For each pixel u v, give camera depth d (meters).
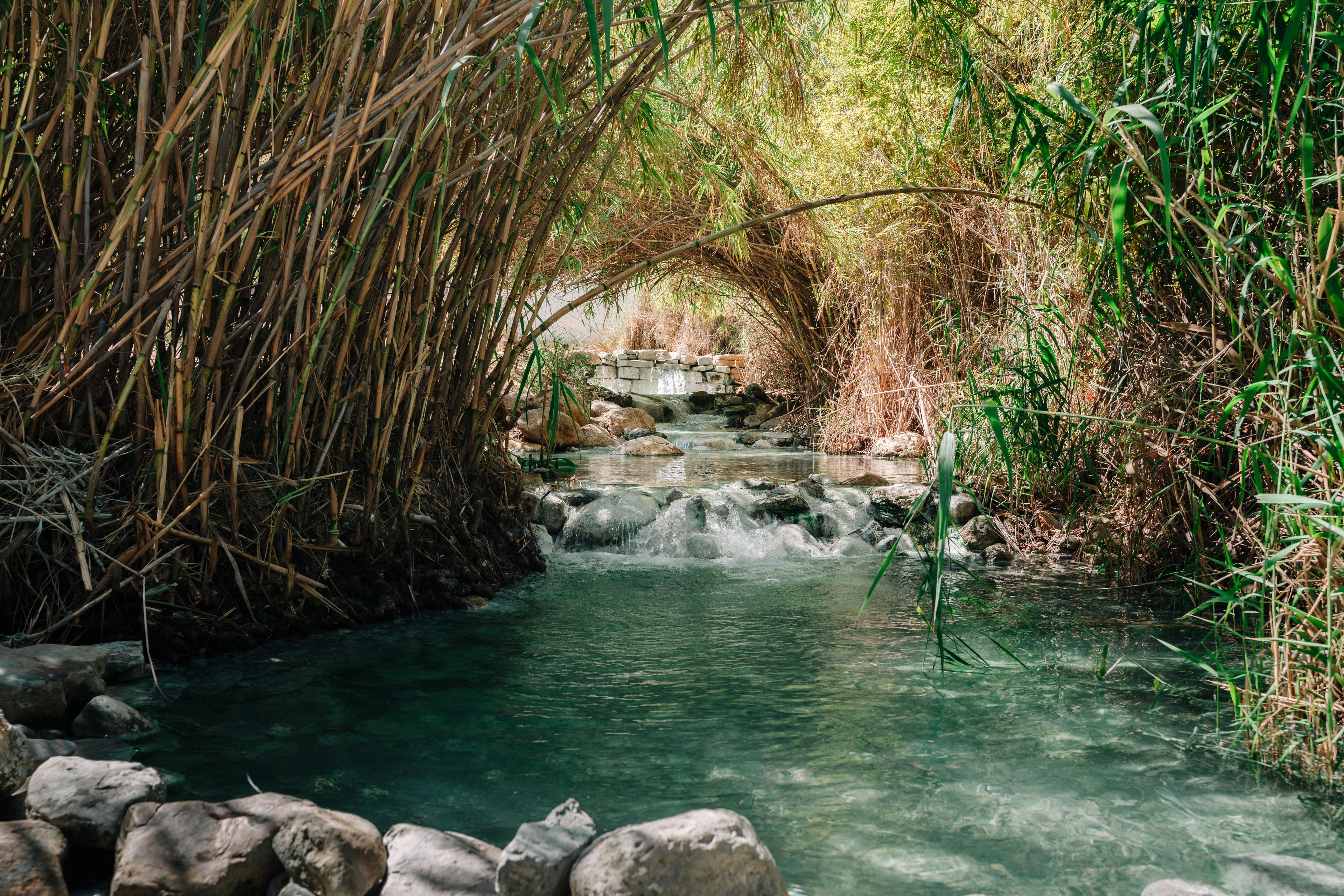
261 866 1.46
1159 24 2.60
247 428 2.95
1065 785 1.85
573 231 4.11
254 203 2.52
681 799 1.78
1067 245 4.26
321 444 3.04
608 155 3.74
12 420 2.46
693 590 3.73
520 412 4.00
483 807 1.73
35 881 1.38
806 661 2.71
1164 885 1.39
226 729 2.12
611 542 4.66
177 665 2.61
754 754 2.01
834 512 5.02
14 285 2.59
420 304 3.18
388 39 2.40
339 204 2.61
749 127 5.54
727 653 2.79
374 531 3.21
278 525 2.85
